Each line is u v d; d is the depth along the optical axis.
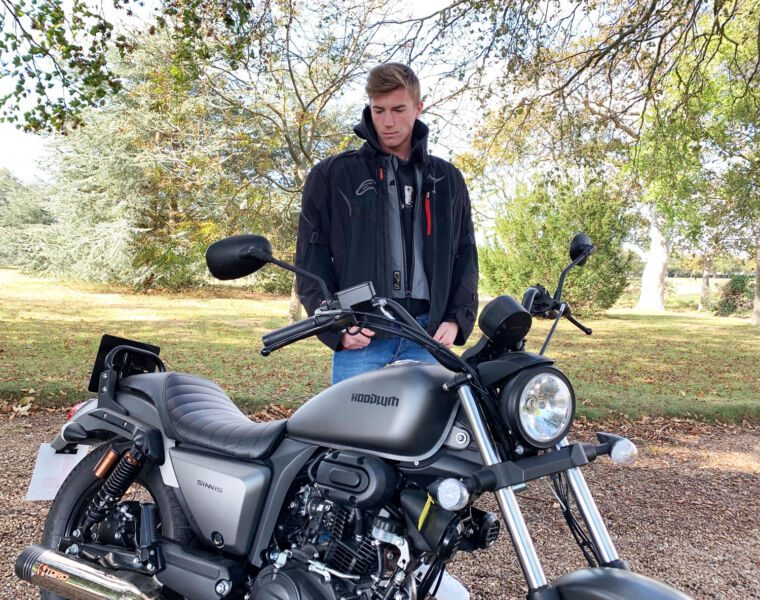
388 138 2.41
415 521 1.83
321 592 1.87
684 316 24.92
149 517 2.30
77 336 11.45
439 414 1.86
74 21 8.33
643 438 6.20
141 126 17.94
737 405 7.35
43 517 3.50
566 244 19.34
